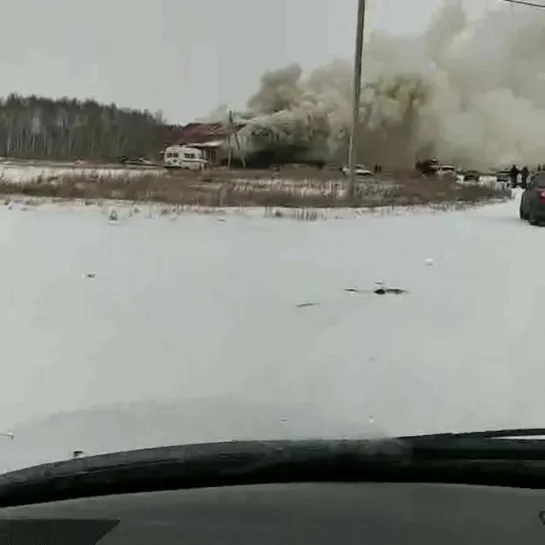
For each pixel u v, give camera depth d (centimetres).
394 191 3528
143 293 1036
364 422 534
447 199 3544
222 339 798
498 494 264
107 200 2631
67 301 974
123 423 524
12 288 1048
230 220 2183
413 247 1673
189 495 263
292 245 1628
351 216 2489
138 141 5484
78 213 2202
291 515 244
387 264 1387
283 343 786
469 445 287
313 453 282
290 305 988
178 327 852
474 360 724
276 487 272
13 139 5200
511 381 650
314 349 762
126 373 666
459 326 876
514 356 741
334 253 1529
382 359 725
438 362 716
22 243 1518
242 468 277
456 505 253
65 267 1248
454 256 1526
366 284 1158
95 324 855
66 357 715
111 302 972
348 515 243
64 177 3180
